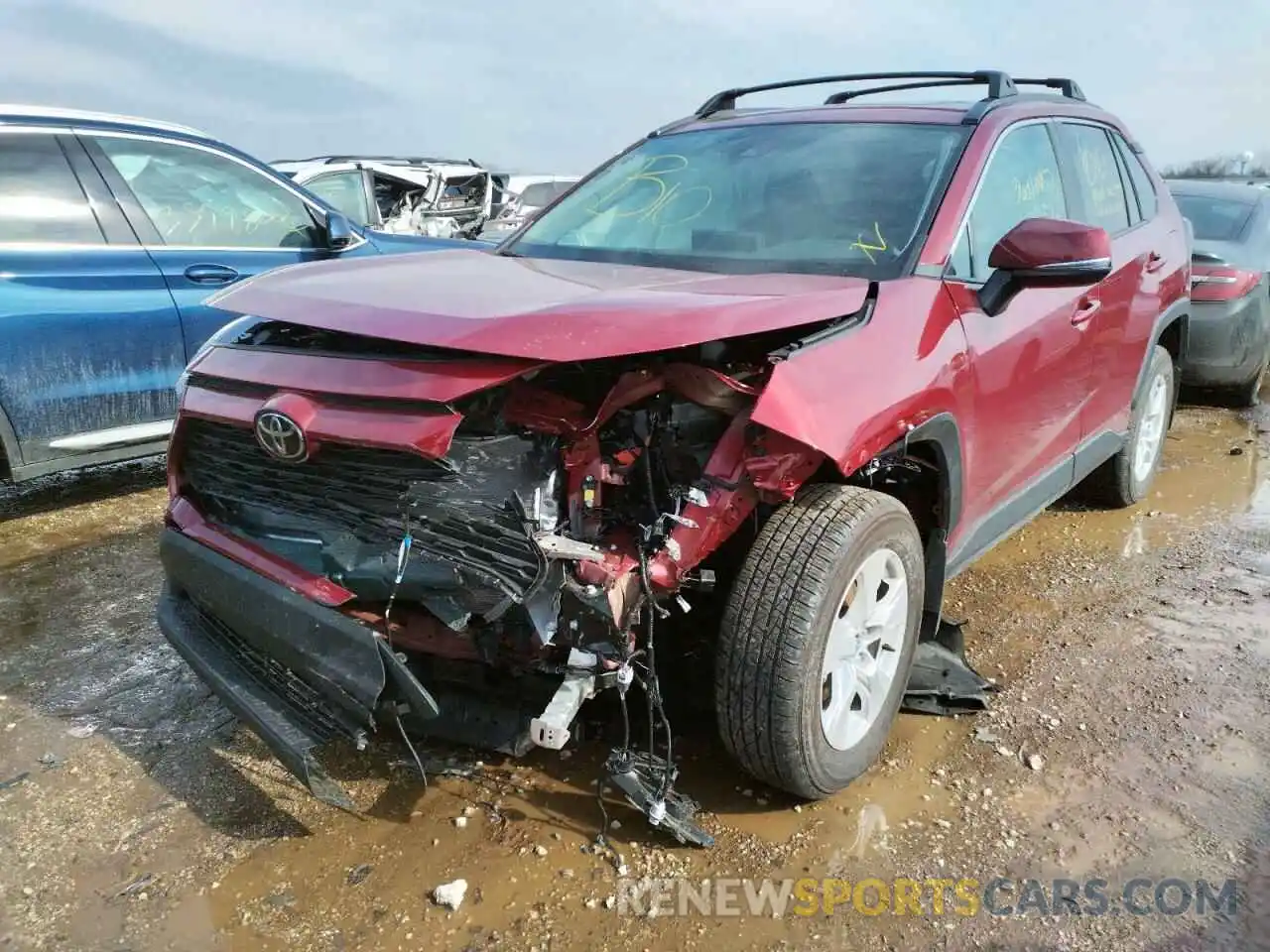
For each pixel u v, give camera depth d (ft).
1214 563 13.87
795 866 7.79
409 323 7.30
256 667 8.19
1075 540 14.80
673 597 7.77
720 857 7.89
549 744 7.13
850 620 8.22
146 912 7.37
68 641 11.87
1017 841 8.07
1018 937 7.09
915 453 9.12
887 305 8.45
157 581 13.69
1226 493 17.15
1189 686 10.46
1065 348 11.17
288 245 18.33
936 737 9.56
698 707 9.00
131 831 8.30
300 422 7.27
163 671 11.11
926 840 8.09
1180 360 16.34
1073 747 9.37
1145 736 9.54
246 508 8.53
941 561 9.46
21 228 14.84
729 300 7.50
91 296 15.20
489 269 9.74
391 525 7.57
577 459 7.63
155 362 16.05
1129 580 13.29
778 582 7.59
